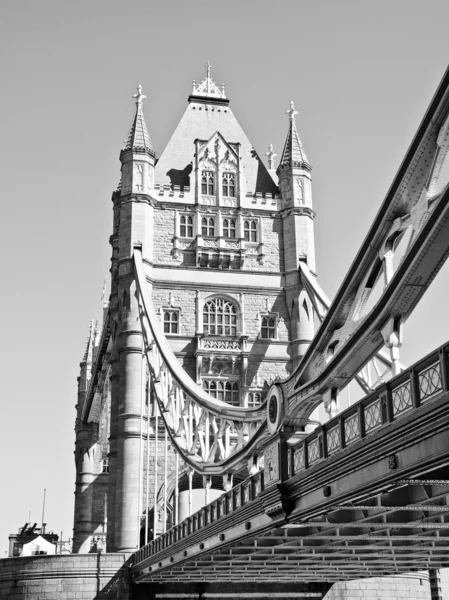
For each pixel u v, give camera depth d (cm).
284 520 2731
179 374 5400
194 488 7050
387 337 2375
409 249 2238
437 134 2320
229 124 7769
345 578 5334
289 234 7181
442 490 2220
